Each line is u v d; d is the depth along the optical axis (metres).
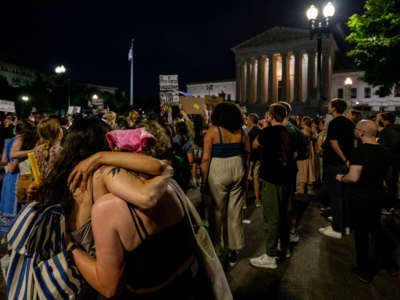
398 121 11.33
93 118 1.64
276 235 3.81
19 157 3.63
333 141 4.67
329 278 3.64
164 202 1.37
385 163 3.57
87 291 1.53
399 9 19.45
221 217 3.71
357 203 3.59
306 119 7.87
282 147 3.74
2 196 3.77
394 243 4.70
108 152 1.38
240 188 3.76
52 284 1.33
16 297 1.39
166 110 8.95
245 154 3.85
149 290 1.32
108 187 1.28
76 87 59.12
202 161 3.72
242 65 62.06
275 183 3.74
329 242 4.72
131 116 6.00
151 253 1.31
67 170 1.50
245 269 3.84
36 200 1.56
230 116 3.58
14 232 1.43
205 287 1.57
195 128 6.97
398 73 20.08
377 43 19.72
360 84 55.78
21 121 3.79
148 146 1.58
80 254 1.41
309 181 7.93
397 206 6.55
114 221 1.25
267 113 4.50
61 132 3.28
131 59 32.03
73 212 1.48
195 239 1.56
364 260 3.60
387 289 3.41
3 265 3.35
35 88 52.94
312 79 53.75
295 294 3.29
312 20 11.55
